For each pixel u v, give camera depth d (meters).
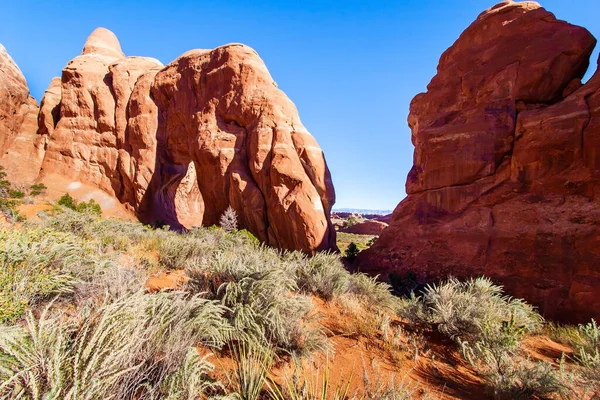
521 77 15.30
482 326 4.63
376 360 3.73
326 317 4.90
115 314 1.97
